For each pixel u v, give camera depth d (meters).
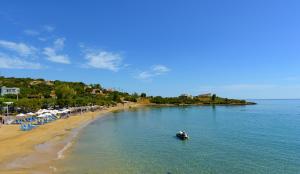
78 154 31.78
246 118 86.31
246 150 35.34
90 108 122.00
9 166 25.67
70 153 32.19
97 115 99.50
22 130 48.59
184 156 31.69
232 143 40.59
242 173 25.16
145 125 66.62
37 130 50.03
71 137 44.47
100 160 29.16
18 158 28.78
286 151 34.66
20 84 163.88
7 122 56.94
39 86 169.38
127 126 64.25
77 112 104.44
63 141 40.28
